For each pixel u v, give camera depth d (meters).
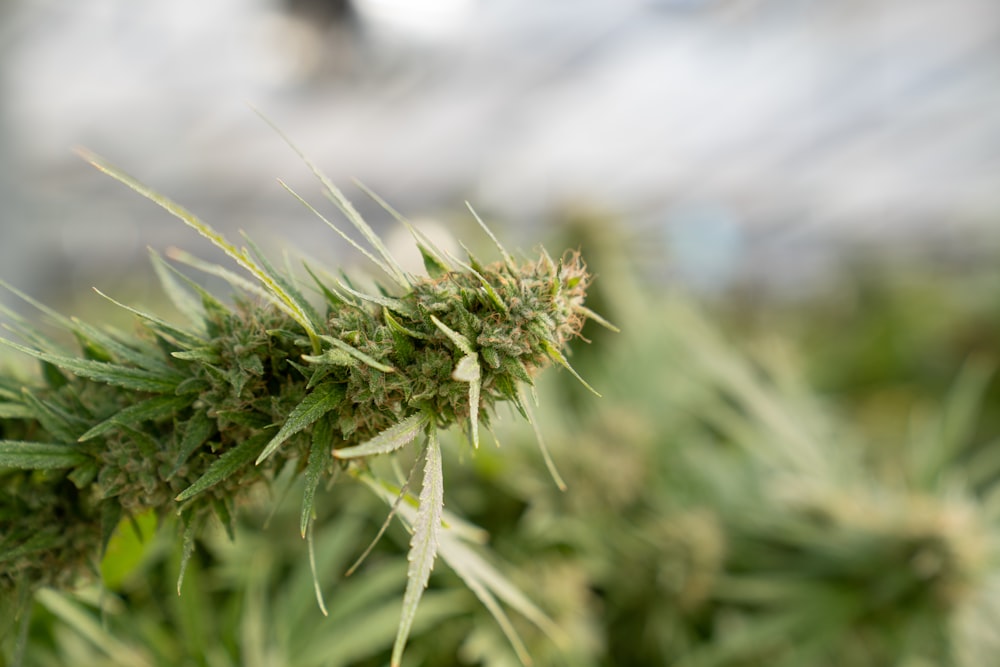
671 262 1.11
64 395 0.38
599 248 0.93
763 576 0.73
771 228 3.31
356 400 0.34
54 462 0.36
